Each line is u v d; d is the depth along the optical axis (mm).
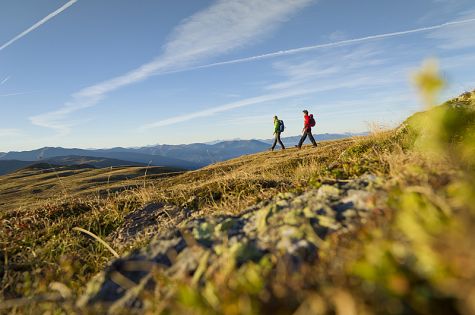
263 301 1908
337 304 1621
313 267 2146
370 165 4941
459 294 1430
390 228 2059
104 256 6023
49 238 7230
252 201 5418
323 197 3441
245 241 2793
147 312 2354
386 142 8180
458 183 2203
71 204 9469
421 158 3410
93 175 44438
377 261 1717
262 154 30641
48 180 42188
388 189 2965
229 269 2338
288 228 2844
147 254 3301
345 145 17547
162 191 9555
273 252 2557
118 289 2943
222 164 29453
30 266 5781
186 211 7660
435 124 1370
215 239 3154
